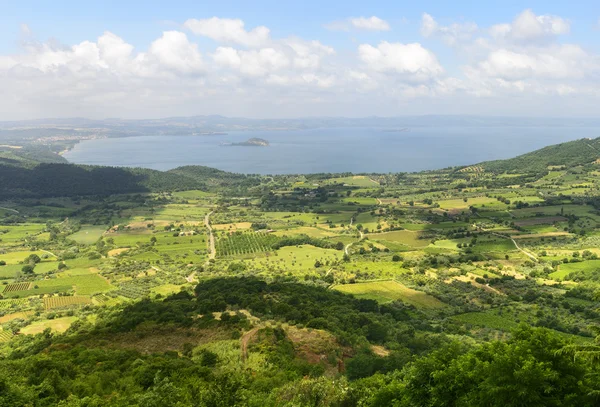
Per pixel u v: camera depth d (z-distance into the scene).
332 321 114.62
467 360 53.16
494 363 47.22
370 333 113.56
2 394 59.78
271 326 103.00
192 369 73.19
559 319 138.38
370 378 70.94
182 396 59.53
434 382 54.25
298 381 66.06
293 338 95.94
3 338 136.88
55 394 64.12
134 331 105.94
